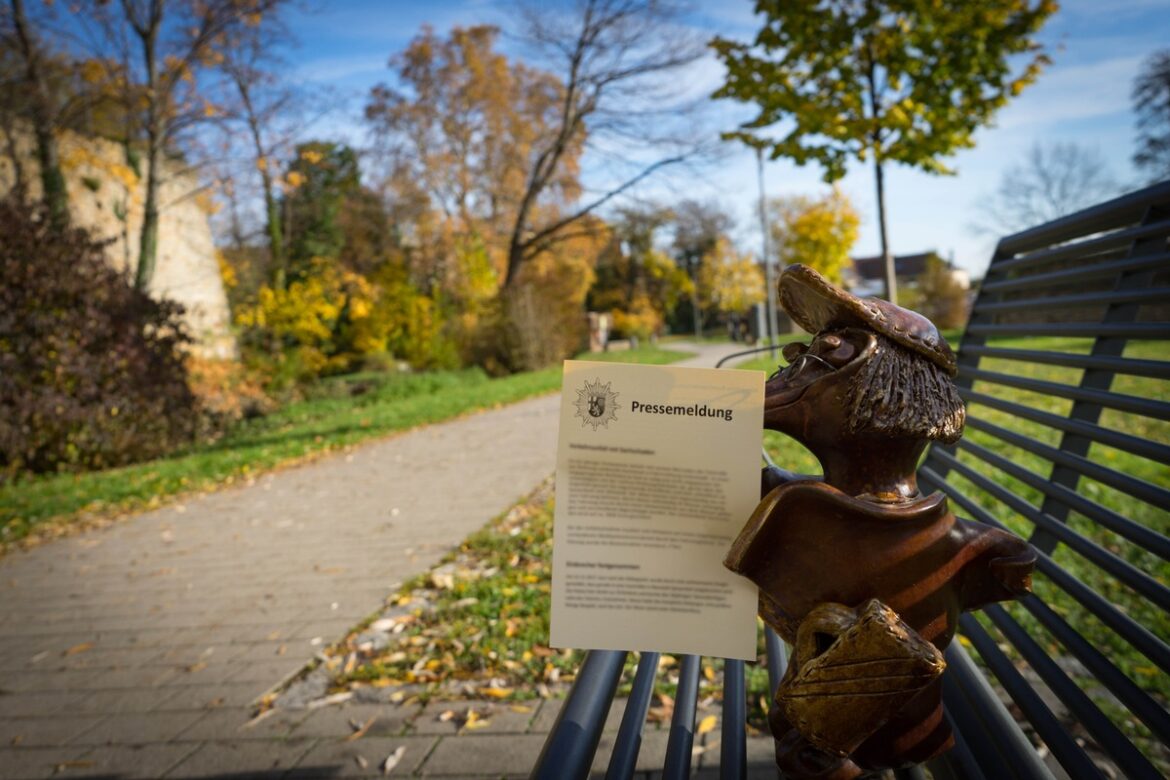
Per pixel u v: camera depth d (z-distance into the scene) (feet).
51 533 25.34
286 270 102.42
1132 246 5.76
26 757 10.67
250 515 25.30
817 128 22.11
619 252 166.40
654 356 102.17
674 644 3.05
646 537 3.07
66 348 38.14
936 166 23.13
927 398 2.94
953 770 3.54
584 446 3.08
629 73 73.20
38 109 58.34
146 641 14.83
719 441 3.05
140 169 78.38
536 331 90.84
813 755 3.23
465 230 125.18
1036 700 4.11
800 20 21.02
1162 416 4.75
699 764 8.81
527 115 123.03
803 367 3.01
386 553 19.16
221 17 58.95
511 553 17.61
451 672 11.85
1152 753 7.47
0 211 37.96
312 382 78.69
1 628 16.31
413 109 124.16
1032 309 7.32
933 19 20.59
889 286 22.89
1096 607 4.69
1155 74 92.79
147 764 10.19
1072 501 5.63
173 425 44.24
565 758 2.87
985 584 3.05
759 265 163.53
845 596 2.90
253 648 13.89
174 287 84.12
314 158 67.00
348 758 9.77
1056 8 20.26
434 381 73.46
